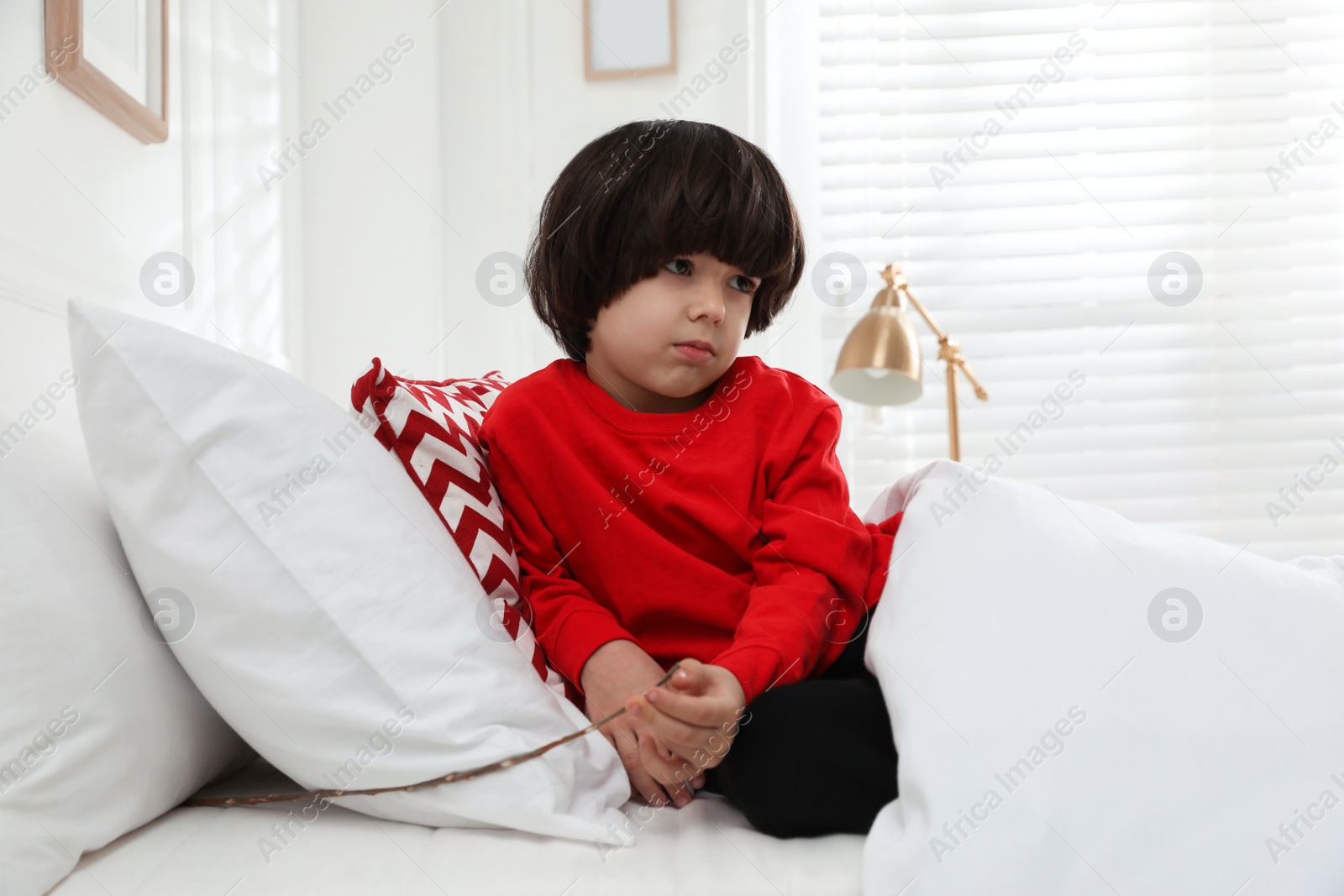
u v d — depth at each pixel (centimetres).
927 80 205
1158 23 204
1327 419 205
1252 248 207
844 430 209
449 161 194
